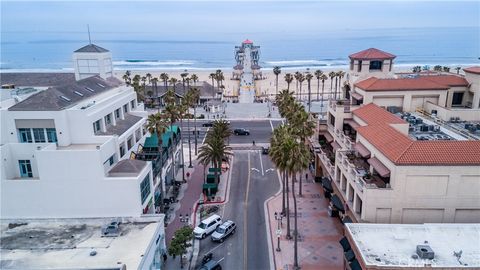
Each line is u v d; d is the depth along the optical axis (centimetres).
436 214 3988
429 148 3938
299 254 4728
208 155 6506
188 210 6031
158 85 15588
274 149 4794
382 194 3944
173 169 6844
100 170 4603
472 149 3922
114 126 6006
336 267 4434
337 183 5425
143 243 4103
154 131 6000
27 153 5047
